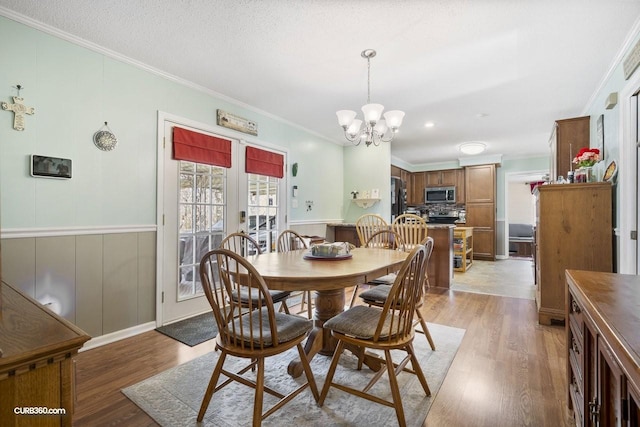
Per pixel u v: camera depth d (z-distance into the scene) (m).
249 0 1.90
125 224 2.63
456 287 4.31
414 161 7.58
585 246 2.69
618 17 2.04
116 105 2.57
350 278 1.71
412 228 3.71
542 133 4.98
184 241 3.10
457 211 7.52
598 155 2.85
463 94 3.38
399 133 5.01
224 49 2.48
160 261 2.87
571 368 1.48
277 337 1.48
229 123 3.50
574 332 1.38
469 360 2.17
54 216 2.24
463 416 1.57
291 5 1.95
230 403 1.69
